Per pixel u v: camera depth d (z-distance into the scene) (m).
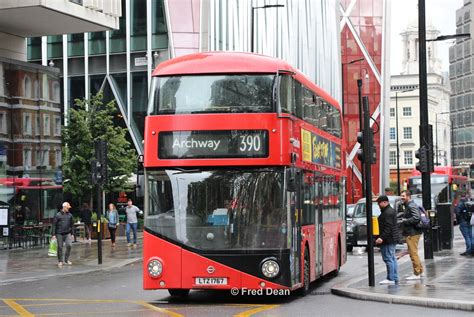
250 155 15.33
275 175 15.36
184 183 15.45
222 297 17.39
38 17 35.50
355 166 108.75
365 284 18.56
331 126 21.14
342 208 22.98
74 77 60.66
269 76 15.56
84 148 46.28
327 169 20.17
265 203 15.30
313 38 93.25
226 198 15.34
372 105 113.69
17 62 36.59
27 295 18.31
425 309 14.33
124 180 46.91
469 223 27.69
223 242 15.25
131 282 21.66
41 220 37.75
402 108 161.25
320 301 16.19
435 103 172.00
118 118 59.59
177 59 16.11
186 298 17.27
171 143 15.50
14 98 36.28
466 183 71.12
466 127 159.50
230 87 15.52
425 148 26.28
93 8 36.53
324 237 19.48
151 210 15.52
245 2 69.88
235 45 66.50
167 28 58.88
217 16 62.09
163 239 15.38
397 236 18.19
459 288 16.83
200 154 15.40
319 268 18.70
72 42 60.56
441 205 31.97
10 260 29.86
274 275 15.12
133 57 59.41
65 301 16.72
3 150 35.38
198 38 59.34
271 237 15.23
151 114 15.65
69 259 30.30
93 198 48.00
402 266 23.59
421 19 26.55
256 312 14.29
